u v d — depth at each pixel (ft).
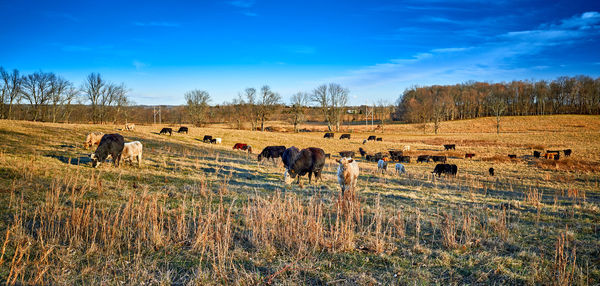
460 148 154.61
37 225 19.77
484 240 20.13
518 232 22.13
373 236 20.81
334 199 30.37
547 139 174.19
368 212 26.99
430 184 53.67
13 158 41.34
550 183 64.23
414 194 38.52
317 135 218.59
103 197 27.20
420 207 30.53
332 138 184.24
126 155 46.44
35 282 13.26
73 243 17.62
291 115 295.69
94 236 17.44
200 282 14.34
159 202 26.76
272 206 22.12
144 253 17.21
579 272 15.31
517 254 17.98
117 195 28.32
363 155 130.31
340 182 33.65
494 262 16.94
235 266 16.11
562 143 158.10
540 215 27.76
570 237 20.76
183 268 15.85
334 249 18.29
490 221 24.34
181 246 18.30
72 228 18.67
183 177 40.78
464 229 21.76
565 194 47.96
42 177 32.63
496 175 78.48
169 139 102.12
